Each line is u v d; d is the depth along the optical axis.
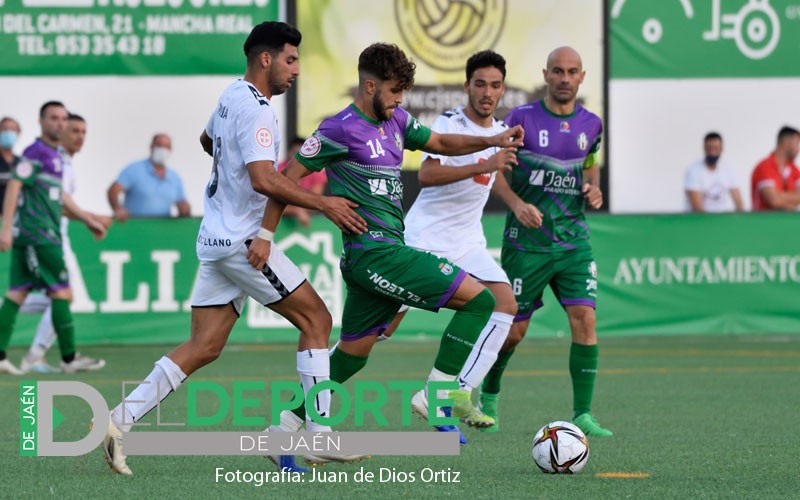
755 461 24.56
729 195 59.78
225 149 22.91
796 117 59.97
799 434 28.44
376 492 21.23
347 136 23.56
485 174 27.48
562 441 22.98
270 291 23.05
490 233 53.25
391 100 23.77
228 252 22.89
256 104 22.56
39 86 56.88
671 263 55.09
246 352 50.19
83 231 52.16
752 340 54.81
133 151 57.44
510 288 28.77
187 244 52.72
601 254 54.72
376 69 23.58
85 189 57.47
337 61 56.25
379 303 24.70
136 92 57.31
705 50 58.72
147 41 56.47
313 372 23.39
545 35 57.09
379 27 56.28
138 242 52.53
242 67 56.84
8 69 56.25
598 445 26.81
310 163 23.48
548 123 29.95
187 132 57.66
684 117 60.00
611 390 37.66
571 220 30.16
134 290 52.56
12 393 36.56
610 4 57.56
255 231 22.95
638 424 30.20
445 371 25.41
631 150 59.78
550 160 29.84
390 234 24.16
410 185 56.91
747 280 55.44
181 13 56.47
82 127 45.94
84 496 20.77
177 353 23.38
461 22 56.50
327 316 23.62
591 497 20.70
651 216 54.94
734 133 60.12
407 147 25.20
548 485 21.88
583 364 29.27
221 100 23.23
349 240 24.11
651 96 59.53
